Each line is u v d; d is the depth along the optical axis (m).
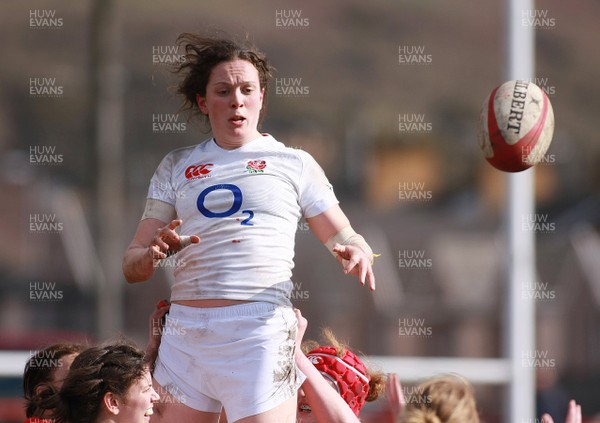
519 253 34.19
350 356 16.48
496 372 33.34
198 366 14.62
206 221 14.70
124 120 140.12
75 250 127.44
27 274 133.62
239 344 14.42
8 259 137.75
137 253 14.58
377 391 17.02
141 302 107.94
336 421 14.99
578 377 120.50
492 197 175.88
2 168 159.62
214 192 14.75
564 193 177.50
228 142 15.07
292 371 14.73
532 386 33.53
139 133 141.25
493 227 158.00
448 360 32.53
